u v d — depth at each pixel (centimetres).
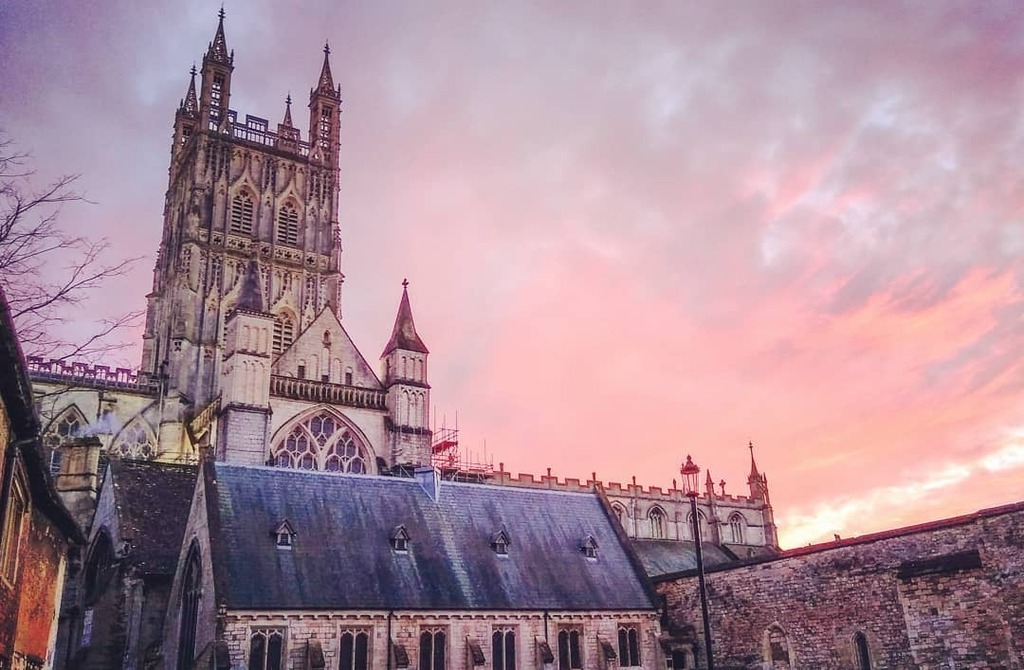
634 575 6719
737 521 13512
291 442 8956
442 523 6281
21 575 3031
